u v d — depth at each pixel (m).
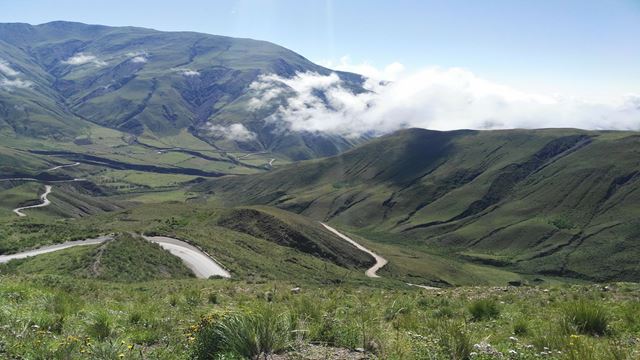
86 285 25.33
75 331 10.52
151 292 25.59
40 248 64.06
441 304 18.50
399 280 105.00
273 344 8.52
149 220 111.69
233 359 7.88
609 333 10.88
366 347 9.07
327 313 12.06
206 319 9.16
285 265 77.00
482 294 22.78
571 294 20.94
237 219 116.19
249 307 9.67
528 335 11.34
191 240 72.75
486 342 9.40
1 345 8.50
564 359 7.90
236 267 61.97
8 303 12.60
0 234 74.44
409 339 9.33
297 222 121.44
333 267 91.62
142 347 9.54
